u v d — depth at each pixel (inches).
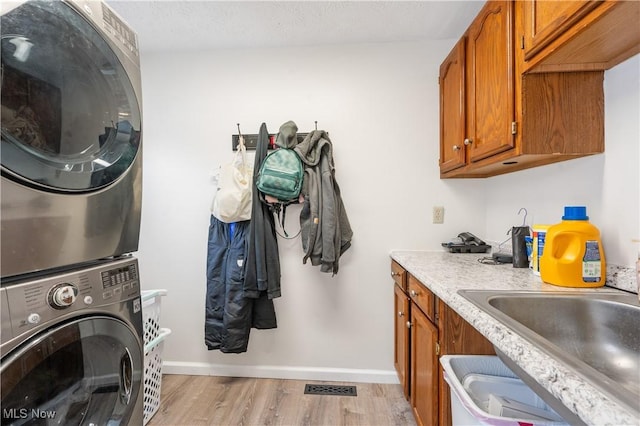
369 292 77.5
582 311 35.7
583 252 39.8
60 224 29.3
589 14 30.0
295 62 77.8
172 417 62.9
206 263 79.0
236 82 78.7
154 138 80.4
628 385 30.0
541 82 41.6
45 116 28.8
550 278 41.9
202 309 80.4
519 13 41.9
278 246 77.9
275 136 76.7
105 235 34.6
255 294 68.9
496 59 47.5
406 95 76.3
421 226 76.6
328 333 78.1
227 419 62.1
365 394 70.9
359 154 77.2
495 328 27.4
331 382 76.5
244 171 73.8
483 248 72.0
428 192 76.4
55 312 28.4
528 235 54.4
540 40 36.9
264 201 71.0
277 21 67.2
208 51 79.0
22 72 26.6
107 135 35.7
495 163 51.7
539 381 20.7
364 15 65.2
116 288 35.7
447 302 37.9
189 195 80.1
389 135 76.7
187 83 79.6
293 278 78.1
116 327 35.4
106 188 34.8
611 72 40.1
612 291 37.8
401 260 64.0
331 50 77.2
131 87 38.9
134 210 39.2
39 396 28.8
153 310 63.5
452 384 34.6
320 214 69.2
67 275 30.1
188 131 79.8
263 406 66.3
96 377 34.6
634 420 15.5
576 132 41.6
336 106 77.2
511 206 65.2
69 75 31.2
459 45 60.9
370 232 77.4
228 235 74.2
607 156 41.0
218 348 72.4
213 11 63.6
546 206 54.1
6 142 25.0
